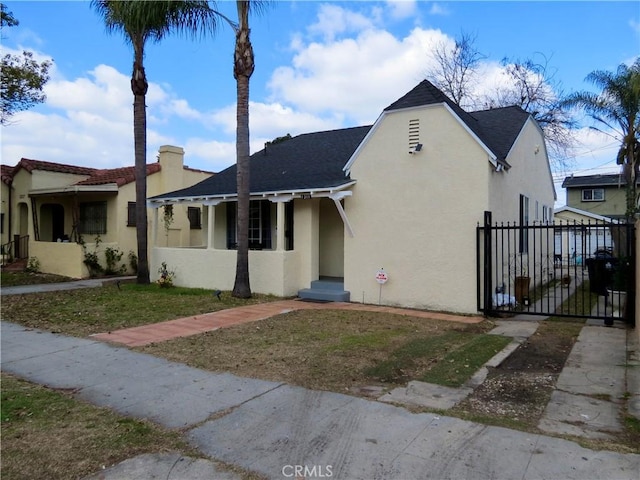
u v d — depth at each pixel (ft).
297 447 11.78
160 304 34.65
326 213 44.19
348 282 36.78
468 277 31.45
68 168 64.59
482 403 14.96
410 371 18.56
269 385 16.62
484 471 10.46
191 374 18.03
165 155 62.08
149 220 59.36
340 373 18.04
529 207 44.78
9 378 17.88
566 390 16.22
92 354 21.13
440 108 32.58
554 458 11.00
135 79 44.45
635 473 10.27
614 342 23.30
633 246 27.40
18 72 47.70
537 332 25.88
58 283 48.19
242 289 37.68
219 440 12.21
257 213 45.85
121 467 10.80
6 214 64.80
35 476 10.39
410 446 11.74
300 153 50.90
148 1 38.09
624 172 61.93
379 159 35.29
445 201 32.35
